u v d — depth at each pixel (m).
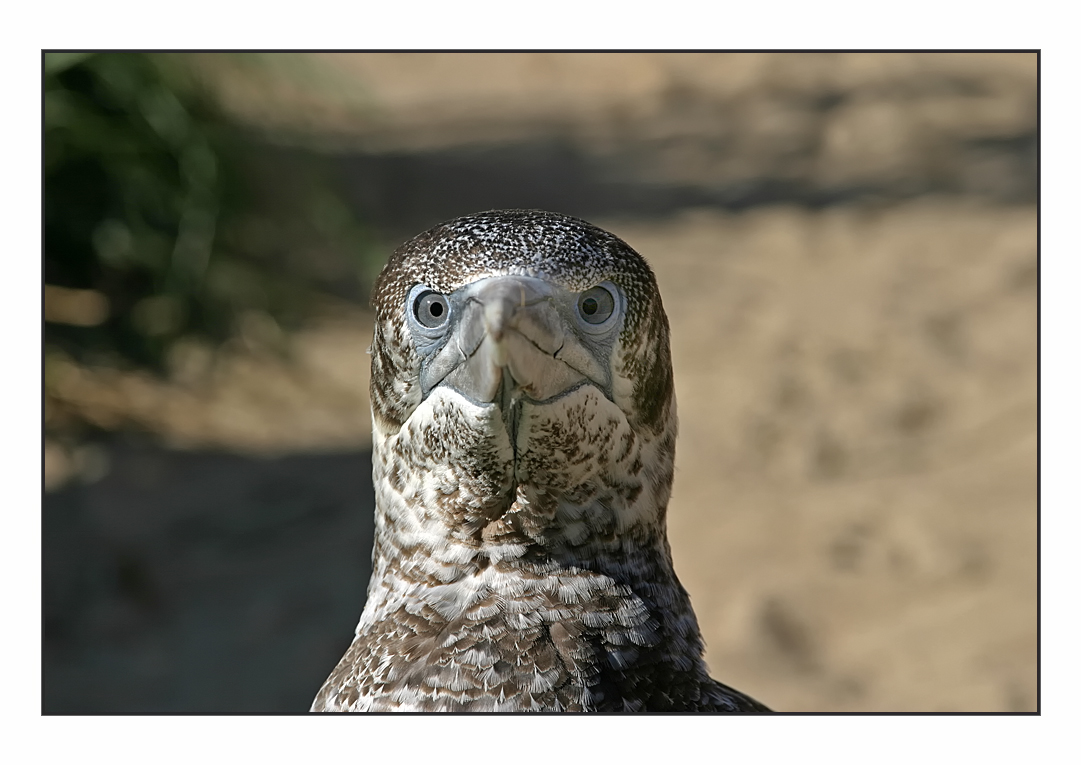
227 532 8.53
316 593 7.88
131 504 8.71
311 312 11.99
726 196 18.62
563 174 19.69
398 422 3.57
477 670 3.33
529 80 25.78
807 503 9.74
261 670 7.05
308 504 8.94
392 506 3.61
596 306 3.42
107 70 10.01
